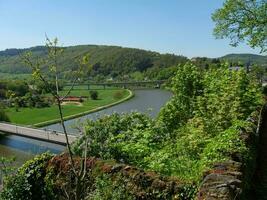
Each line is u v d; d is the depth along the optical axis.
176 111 15.93
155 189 8.47
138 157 10.78
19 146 48.00
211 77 17.86
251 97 14.89
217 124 12.85
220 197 6.55
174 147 11.16
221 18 28.42
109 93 132.25
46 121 65.88
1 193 10.55
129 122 13.42
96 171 9.49
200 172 8.21
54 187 10.21
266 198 9.09
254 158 10.28
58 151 41.69
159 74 161.50
